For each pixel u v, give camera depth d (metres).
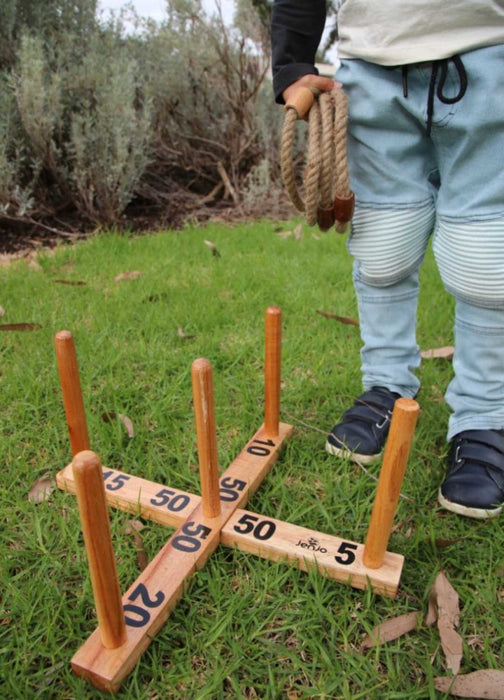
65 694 1.03
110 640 1.02
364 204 1.38
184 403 1.78
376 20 1.23
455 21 1.15
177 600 1.16
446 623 1.10
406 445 1.02
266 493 1.44
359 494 1.43
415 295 1.56
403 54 1.20
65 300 2.35
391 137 1.30
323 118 1.26
